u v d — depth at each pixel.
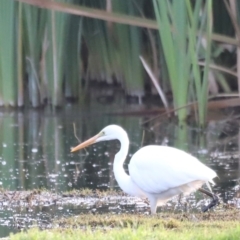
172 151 9.83
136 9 19.47
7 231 8.88
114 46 22.44
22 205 10.42
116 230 7.88
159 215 9.41
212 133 16.59
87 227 8.32
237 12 18.36
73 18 20.83
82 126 17.52
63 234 7.70
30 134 16.58
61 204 10.48
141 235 7.27
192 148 14.95
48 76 19.84
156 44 21.70
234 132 16.72
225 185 11.73
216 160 13.76
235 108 19.34
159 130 17.00
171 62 16.94
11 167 13.24
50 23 19.03
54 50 19.34
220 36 17.06
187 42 17.41
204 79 16.59
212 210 10.02
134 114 19.17
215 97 19.16
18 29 19.05
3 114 19.30
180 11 16.31
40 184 11.89
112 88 23.83
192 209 10.24
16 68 19.53
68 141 15.74
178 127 17.34
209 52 16.38
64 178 12.36
